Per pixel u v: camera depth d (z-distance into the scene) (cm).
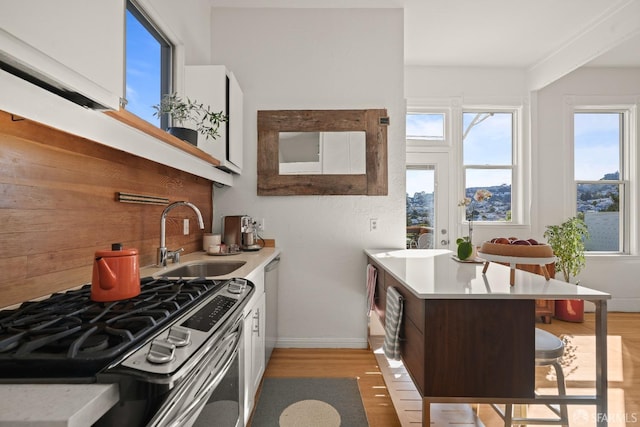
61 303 87
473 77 378
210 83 216
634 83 381
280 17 272
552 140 379
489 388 122
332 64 272
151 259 171
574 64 317
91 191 124
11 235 90
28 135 95
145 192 165
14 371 51
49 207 103
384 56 271
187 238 221
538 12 277
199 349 63
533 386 122
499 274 158
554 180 378
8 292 89
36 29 65
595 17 285
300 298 270
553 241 352
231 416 102
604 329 119
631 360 244
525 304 123
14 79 71
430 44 329
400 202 270
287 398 189
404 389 199
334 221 270
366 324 269
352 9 272
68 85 77
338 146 269
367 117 269
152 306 84
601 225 385
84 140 120
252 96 271
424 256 225
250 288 125
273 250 249
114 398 50
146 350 58
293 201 270
